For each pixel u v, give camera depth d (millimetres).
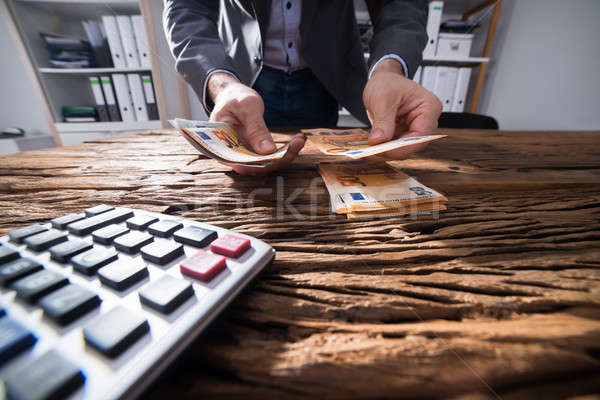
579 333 134
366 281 180
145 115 1960
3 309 144
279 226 255
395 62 587
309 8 765
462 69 1843
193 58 608
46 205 305
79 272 177
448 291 168
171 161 465
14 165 441
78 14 1887
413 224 254
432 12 1750
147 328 132
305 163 448
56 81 1918
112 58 1876
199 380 120
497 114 2043
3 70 1966
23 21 1731
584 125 1513
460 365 120
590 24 1454
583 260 195
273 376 120
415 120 423
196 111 2168
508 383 113
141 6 1678
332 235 238
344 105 974
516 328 139
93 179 380
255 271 178
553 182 350
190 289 153
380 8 759
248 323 149
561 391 110
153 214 247
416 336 136
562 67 1598
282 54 925
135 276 165
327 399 111
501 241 223
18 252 194
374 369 120
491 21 1863
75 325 136
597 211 275
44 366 113
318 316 152
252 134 397
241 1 763
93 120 1986
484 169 417
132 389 112
